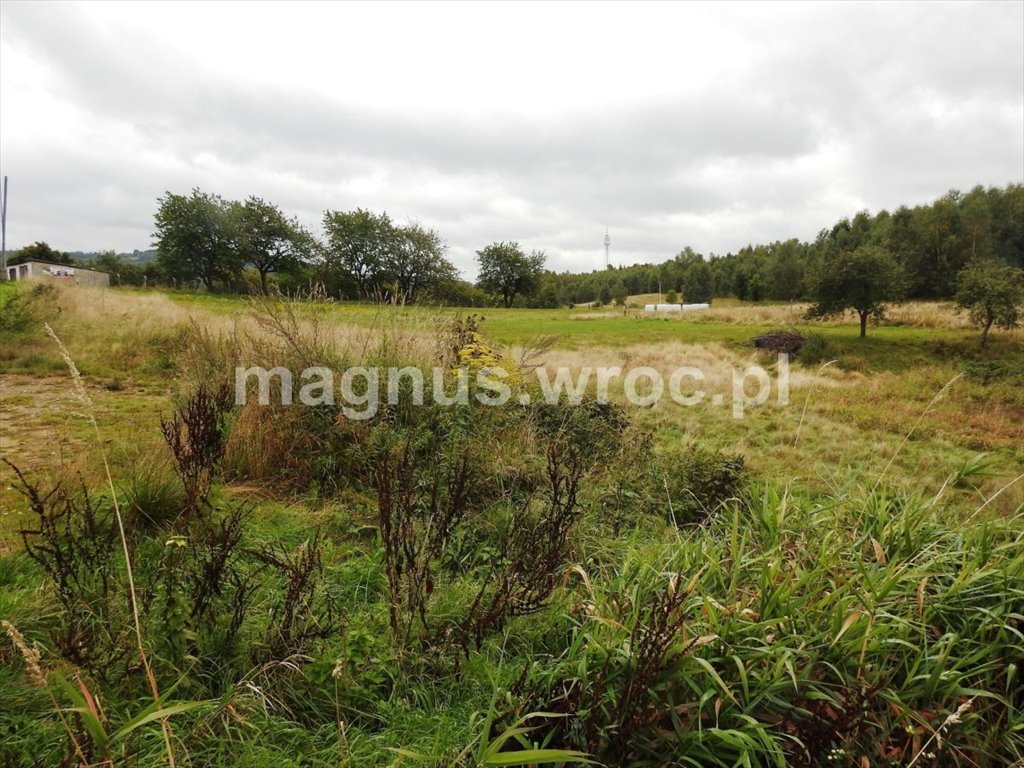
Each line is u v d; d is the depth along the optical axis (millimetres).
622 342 20172
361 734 1836
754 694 1915
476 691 2078
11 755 1576
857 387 12695
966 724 2010
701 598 2203
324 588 2521
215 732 1761
